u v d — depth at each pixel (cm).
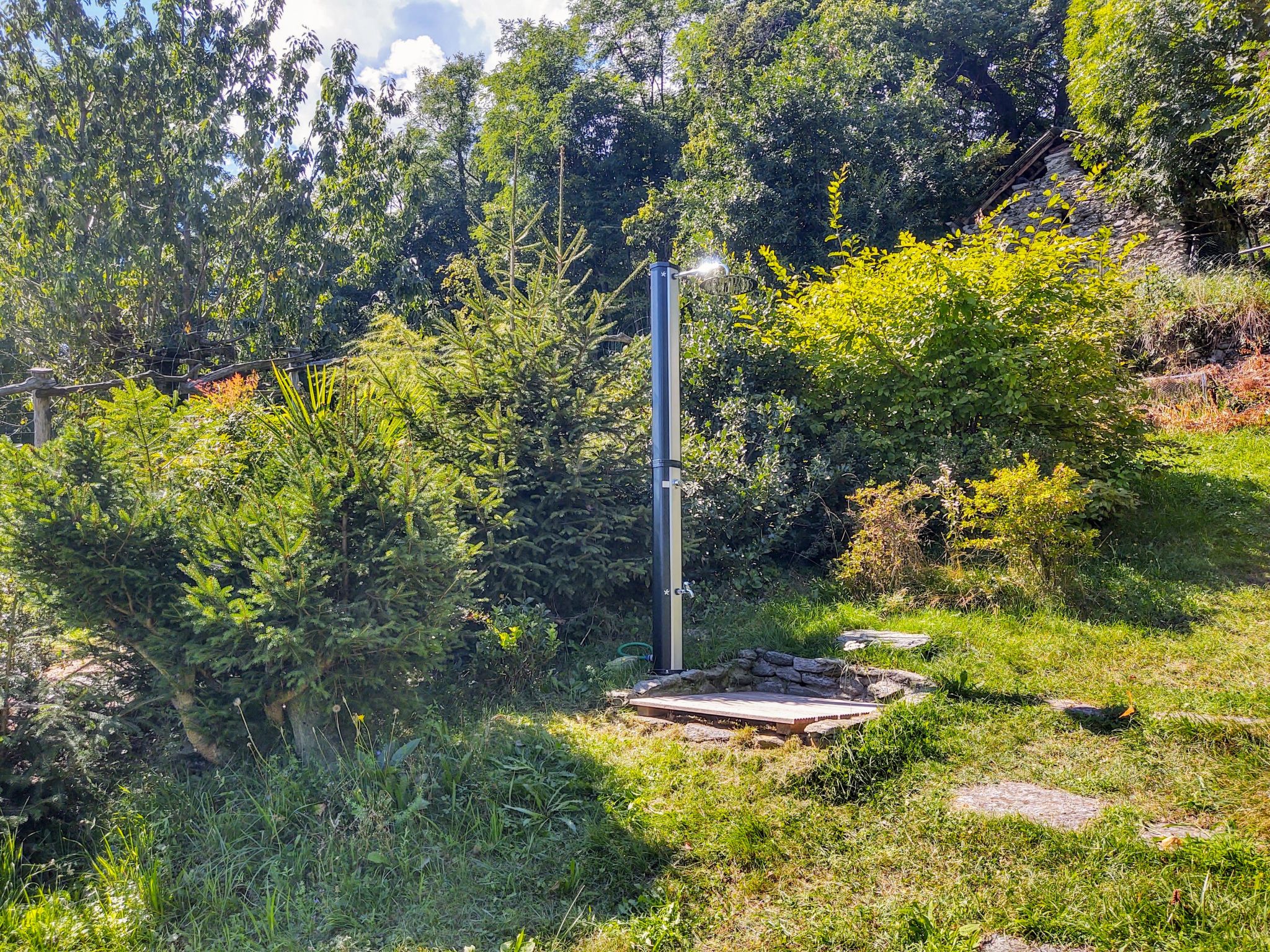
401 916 308
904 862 316
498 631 545
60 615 402
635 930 289
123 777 417
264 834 361
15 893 322
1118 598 624
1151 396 1000
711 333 901
